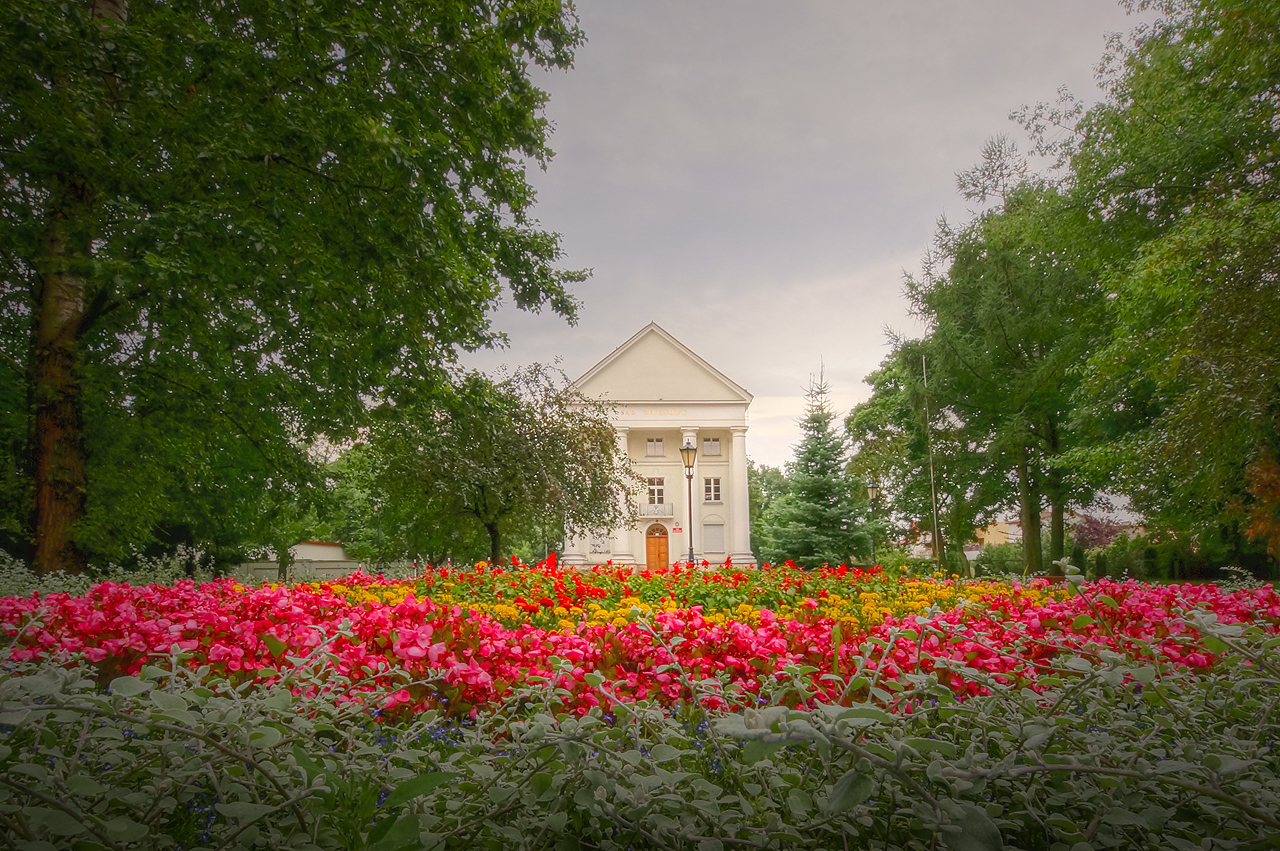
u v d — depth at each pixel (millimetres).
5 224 9008
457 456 16266
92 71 8523
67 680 1199
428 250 9891
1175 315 14086
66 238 9242
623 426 42156
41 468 9859
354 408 10664
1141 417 18375
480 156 11180
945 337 22953
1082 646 2080
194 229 8453
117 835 1141
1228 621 3947
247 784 1370
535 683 2350
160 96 8273
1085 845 1129
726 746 1681
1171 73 16016
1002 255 22172
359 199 9906
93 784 1153
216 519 14789
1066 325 21547
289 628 3459
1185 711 1646
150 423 11328
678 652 2902
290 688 2002
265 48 9797
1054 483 22562
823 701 1996
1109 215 17578
